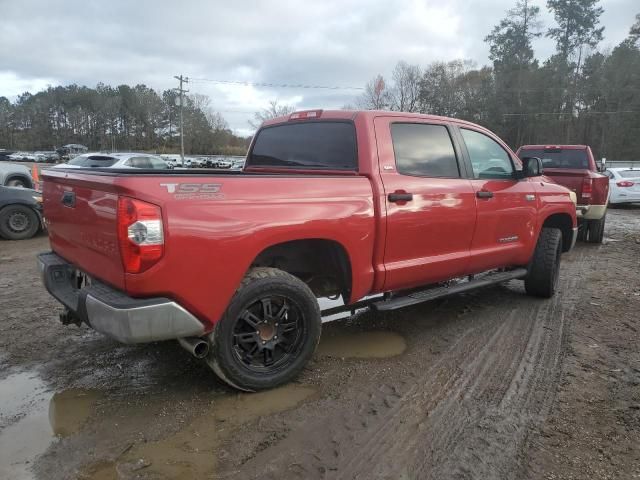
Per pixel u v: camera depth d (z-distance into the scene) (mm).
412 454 2820
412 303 4301
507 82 63688
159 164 15547
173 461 2727
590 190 9633
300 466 2705
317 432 3027
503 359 4148
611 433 3043
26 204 10227
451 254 4590
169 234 2881
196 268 2998
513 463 2744
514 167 5445
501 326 4965
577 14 61594
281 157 4656
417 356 4203
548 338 4645
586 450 2867
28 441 2891
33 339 4445
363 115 4090
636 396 3510
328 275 4020
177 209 2918
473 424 3133
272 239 3307
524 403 3404
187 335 3098
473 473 2656
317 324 3654
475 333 4766
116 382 3643
